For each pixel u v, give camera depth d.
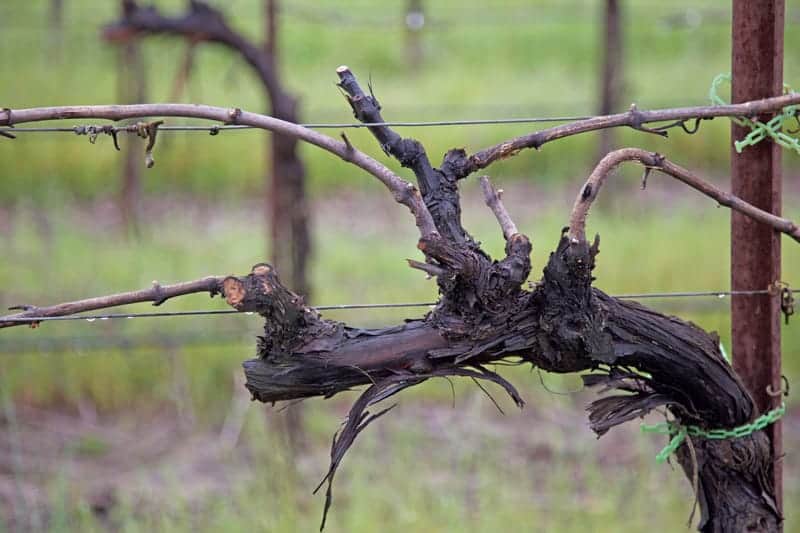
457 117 21.02
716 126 20.36
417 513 8.97
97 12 27.59
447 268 4.74
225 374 12.09
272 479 9.17
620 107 17.38
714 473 5.60
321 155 19.69
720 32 27.00
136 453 11.03
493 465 10.04
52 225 16.59
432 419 11.41
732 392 5.34
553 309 4.84
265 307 4.61
